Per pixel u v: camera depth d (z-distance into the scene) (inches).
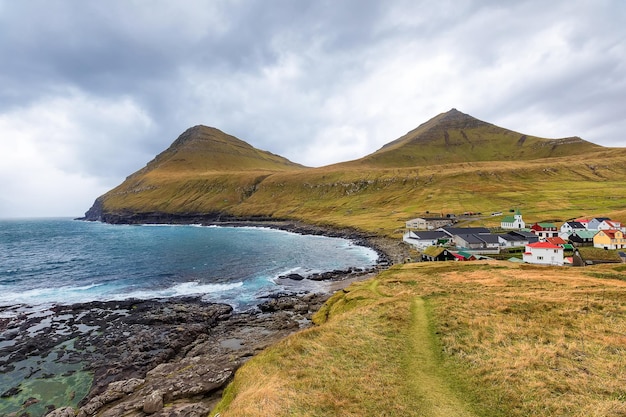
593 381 753.6
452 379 826.2
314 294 2566.4
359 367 893.2
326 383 808.3
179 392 1058.7
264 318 2105.1
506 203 6914.4
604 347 919.7
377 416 680.4
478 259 3299.7
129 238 6441.9
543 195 7130.9
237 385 911.0
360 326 1200.8
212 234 7086.6
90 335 1851.6
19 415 1176.2
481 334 1060.5
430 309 1366.9
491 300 1421.0
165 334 1843.0
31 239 6510.8
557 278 1909.4
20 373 1457.9
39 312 2253.9
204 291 2787.9
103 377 1406.3
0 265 3848.4
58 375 1437.0
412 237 4542.3
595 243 3627.0
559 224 4879.4
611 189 7121.1
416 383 812.6
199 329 1902.1
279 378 841.5
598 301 1296.8
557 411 658.2
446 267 2691.9
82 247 5221.5
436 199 7864.2
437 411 699.4
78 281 3120.1
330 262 3991.1
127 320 2060.8
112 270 3555.6
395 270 2760.8
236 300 2549.2
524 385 756.6
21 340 1796.3
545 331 1046.4
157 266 3745.1
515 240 3986.2
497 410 690.8
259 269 3614.7
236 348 1648.6
